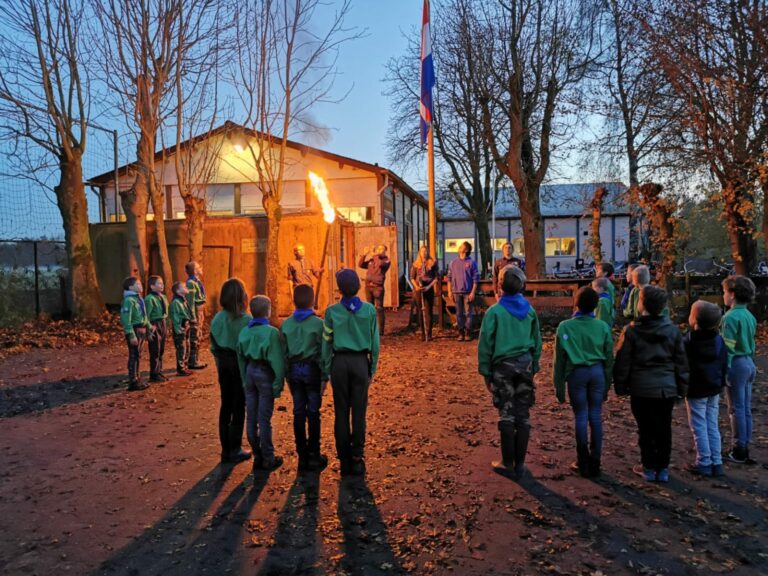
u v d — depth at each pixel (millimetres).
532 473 4504
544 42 15773
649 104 12656
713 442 4383
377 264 12320
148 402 6895
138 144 13711
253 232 15289
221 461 4891
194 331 8820
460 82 19000
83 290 14422
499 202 41844
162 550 3396
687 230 13336
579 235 40156
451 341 11492
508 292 4492
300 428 4582
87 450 5227
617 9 12852
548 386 7480
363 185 21188
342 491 4207
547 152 16516
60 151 14281
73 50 13648
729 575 3055
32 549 3424
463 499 4035
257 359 4531
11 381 8109
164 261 13695
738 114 11484
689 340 4383
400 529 3615
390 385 7617
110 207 22453
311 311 4652
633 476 4422
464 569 3148
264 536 3551
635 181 14820
